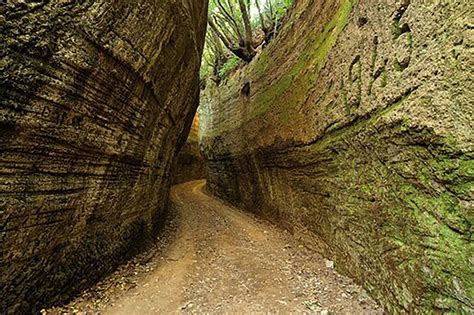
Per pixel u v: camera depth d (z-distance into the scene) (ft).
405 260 15.66
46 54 14.84
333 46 25.41
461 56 11.16
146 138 29.96
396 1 15.97
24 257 15.51
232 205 67.97
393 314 16.74
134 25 21.43
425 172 13.75
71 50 16.14
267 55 50.14
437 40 12.64
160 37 26.09
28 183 15.30
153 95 28.58
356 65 20.79
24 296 15.53
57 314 17.17
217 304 19.89
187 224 45.60
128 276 24.35
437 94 12.42
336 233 25.64
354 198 21.89
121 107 22.72
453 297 12.18
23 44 13.73
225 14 64.13
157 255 30.63
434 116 12.57
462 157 11.34
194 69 42.42
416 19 14.26
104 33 18.35
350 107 21.30
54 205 17.16
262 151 46.93
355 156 21.34
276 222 44.06
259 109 49.49
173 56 31.01
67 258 19.02
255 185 54.75
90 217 21.31
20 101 14.02
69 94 16.76
